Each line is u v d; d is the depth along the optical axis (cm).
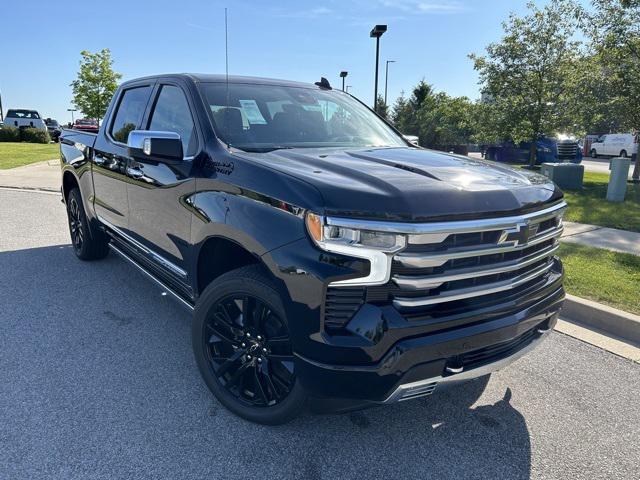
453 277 225
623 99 1223
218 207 274
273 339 259
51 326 401
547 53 1408
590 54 1340
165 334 391
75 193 542
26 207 902
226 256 308
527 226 245
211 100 334
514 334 253
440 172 262
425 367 225
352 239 214
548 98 1428
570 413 303
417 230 213
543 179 300
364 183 233
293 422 285
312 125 361
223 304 279
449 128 2847
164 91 381
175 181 317
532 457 264
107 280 509
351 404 233
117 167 415
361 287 218
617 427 291
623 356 375
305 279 222
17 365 339
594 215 862
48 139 2912
